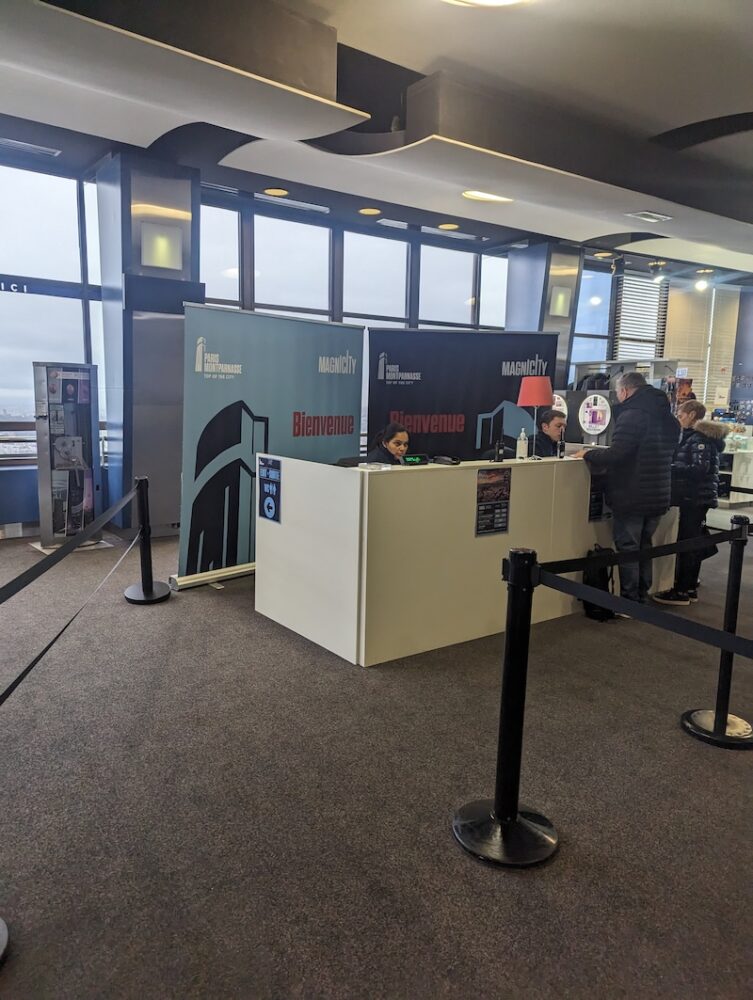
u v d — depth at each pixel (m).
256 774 2.12
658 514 3.66
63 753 2.22
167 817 1.89
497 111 3.82
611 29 3.14
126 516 5.39
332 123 3.46
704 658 3.19
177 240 5.25
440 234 7.48
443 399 5.13
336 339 4.68
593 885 1.67
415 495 2.96
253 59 2.94
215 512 4.16
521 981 1.38
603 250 7.94
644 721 2.54
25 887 1.61
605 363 7.13
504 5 2.92
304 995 1.34
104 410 5.77
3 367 5.29
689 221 5.36
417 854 1.76
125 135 4.70
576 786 2.10
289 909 1.56
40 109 4.27
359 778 2.11
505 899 1.61
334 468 2.96
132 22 2.63
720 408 8.96
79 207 5.46
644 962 1.44
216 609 3.71
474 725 2.46
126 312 5.09
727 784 2.13
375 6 2.99
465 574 3.23
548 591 3.67
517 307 8.11
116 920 1.52
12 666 2.91
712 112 4.12
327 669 2.92
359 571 2.88
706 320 10.01
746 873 1.73
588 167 4.29
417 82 3.73
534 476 3.44
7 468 5.36
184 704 2.58
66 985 1.35
